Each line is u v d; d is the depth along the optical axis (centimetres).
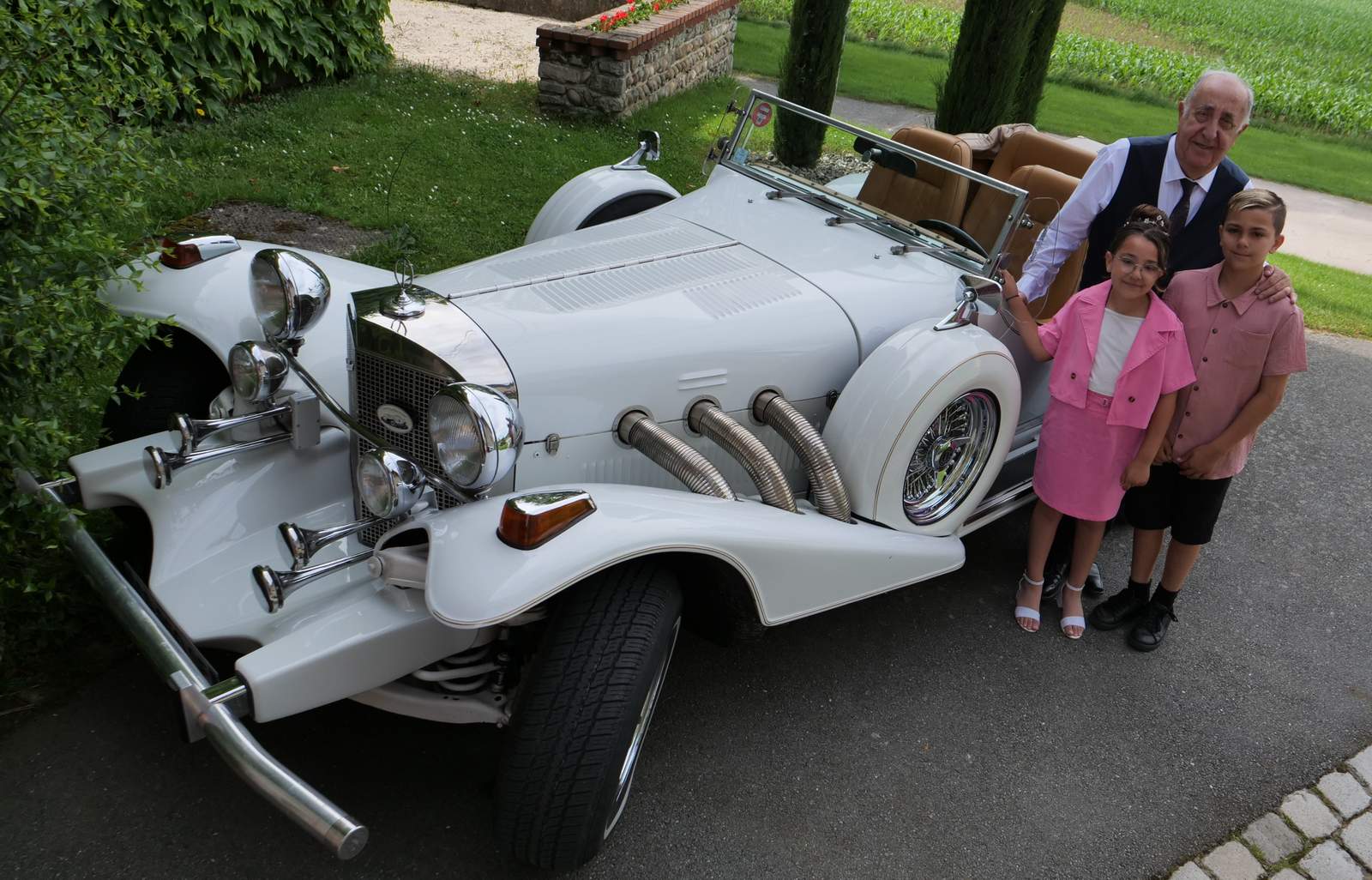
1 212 292
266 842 262
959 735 330
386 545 286
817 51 896
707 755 308
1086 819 304
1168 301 353
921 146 455
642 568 251
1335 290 866
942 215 382
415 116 857
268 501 299
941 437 344
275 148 726
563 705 233
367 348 290
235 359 302
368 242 609
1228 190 377
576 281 328
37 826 257
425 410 285
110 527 355
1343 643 404
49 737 283
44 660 308
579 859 247
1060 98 1623
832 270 364
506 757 236
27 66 313
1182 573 382
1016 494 403
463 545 236
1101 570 438
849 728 327
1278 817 314
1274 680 379
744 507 280
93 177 321
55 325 288
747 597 278
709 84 1205
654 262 351
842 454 324
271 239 591
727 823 285
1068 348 351
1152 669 377
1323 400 631
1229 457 357
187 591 270
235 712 228
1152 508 374
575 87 940
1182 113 369
